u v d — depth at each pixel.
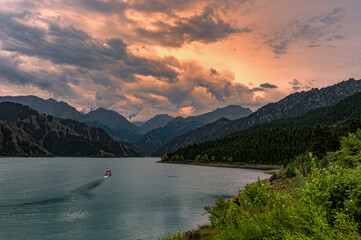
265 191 15.05
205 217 40.38
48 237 31.19
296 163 58.53
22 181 88.94
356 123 100.00
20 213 43.00
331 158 44.94
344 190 8.52
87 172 135.88
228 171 158.50
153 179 104.62
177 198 58.28
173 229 33.97
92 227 35.31
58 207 47.97
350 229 6.97
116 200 55.62
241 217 14.04
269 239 9.46
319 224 7.26
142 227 35.06
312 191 8.86
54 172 131.12
